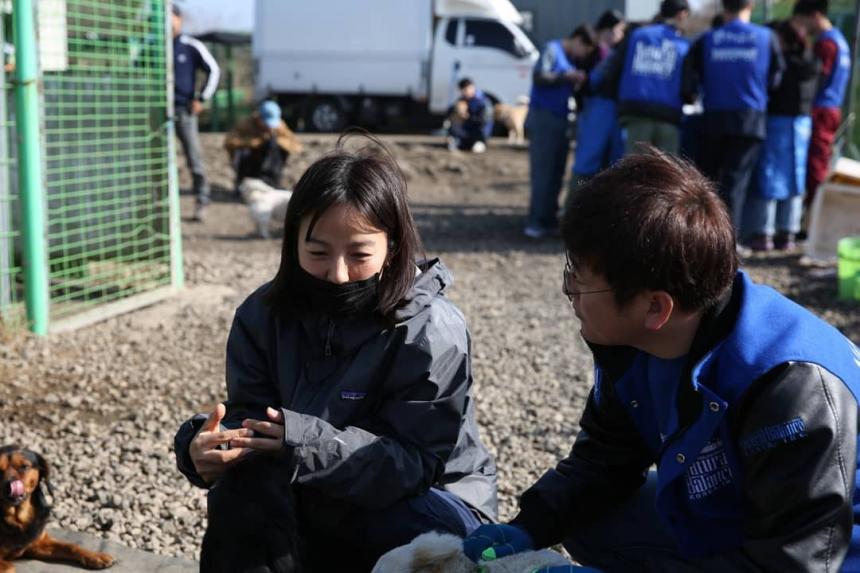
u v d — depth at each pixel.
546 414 5.06
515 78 20.36
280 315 2.74
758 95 8.66
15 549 3.48
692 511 2.19
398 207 2.62
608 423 2.53
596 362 2.44
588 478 2.59
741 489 2.09
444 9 20.50
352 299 2.62
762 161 9.20
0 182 6.29
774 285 8.09
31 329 6.25
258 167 13.27
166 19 7.31
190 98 11.50
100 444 4.56
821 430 1.90
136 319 6.86
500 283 8.36
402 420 2.70
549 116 10.25
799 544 1.91
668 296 1.97
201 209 11.80
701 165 9.34
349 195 2.54
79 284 7.00
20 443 4.55
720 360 2.04
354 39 20.80
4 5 6.31
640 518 2.62
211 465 2.56
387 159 2.69
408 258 2.67
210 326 6.75
